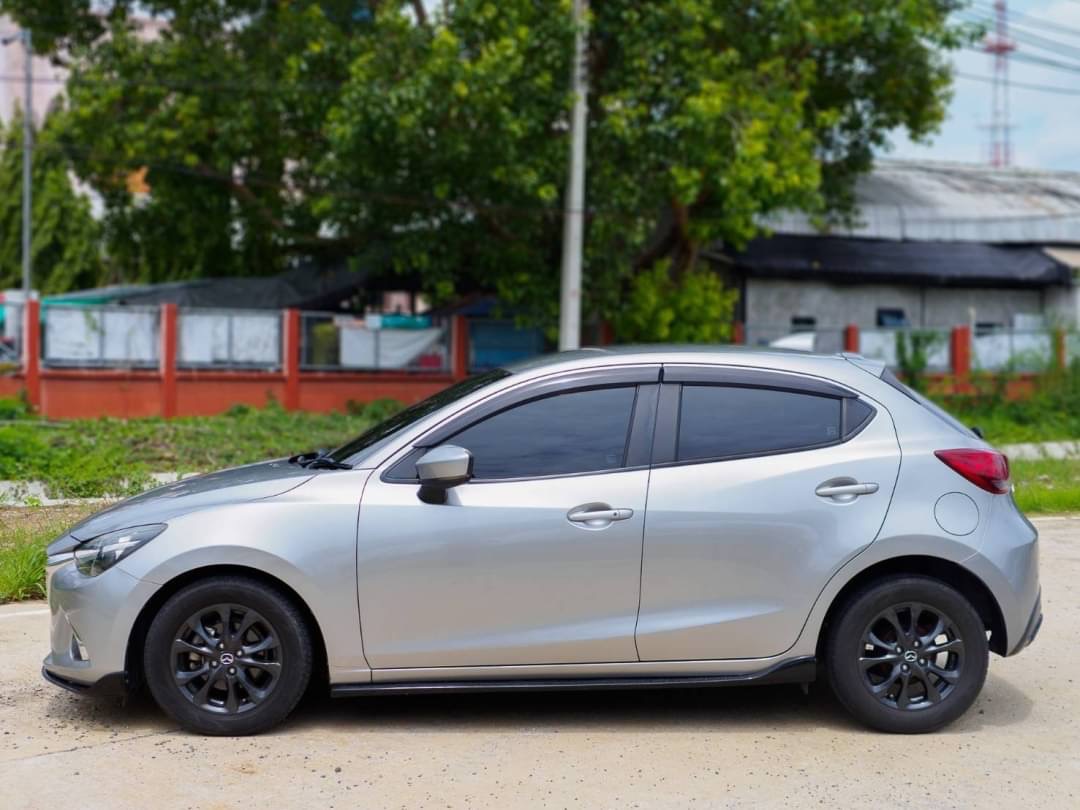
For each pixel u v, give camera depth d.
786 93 20.89
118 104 23.08
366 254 22.50
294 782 4.53
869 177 31.56
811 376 5.34
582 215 19.86
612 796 4.43
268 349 22.62
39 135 26.11
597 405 5.23
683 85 20.12
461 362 24.17
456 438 5.17
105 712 5.37
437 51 18.47
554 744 5.02
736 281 27.30
